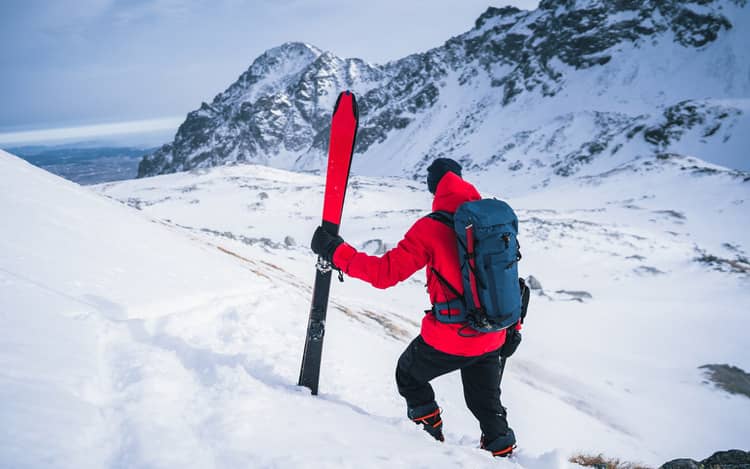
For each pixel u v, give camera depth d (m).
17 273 3.60
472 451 2.80
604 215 72.00
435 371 3.00
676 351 22.58
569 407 13.23
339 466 1.92
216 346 3.71
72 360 2.33
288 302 6.75
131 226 8.32
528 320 25.86
